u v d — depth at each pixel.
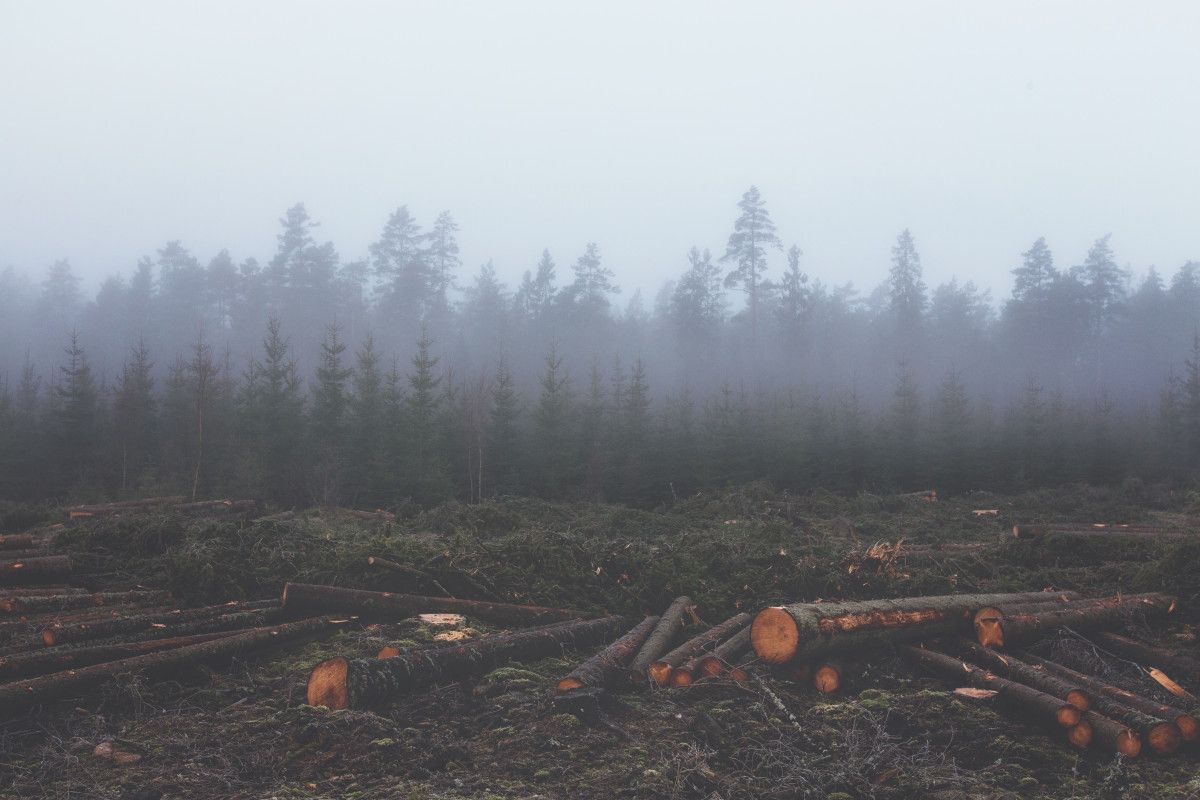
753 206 81.50
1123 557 11.05
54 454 25.61
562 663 7.01
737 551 9.81
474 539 10.11
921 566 9.98
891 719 5.76
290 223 82.69
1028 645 7.20
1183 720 5.26
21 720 5.58
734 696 6.14
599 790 4.67
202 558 8.91
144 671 6.29
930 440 30.75
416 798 4.51
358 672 5.78
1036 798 4.71
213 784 4.75
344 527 14.76
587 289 82.50
